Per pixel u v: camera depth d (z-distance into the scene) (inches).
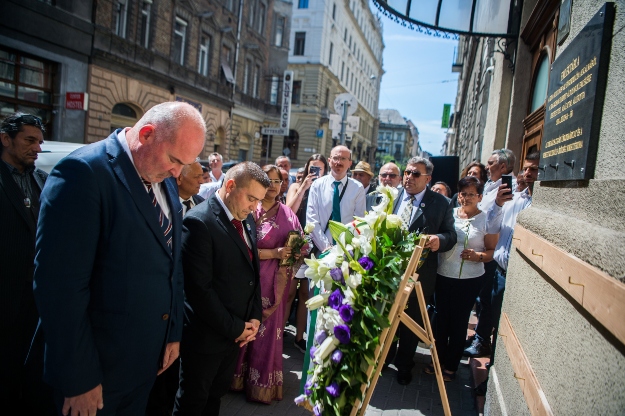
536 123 177.8
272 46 1034.1
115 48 544.4
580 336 54.6
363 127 1969.7
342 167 152.9
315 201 155.6
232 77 823.1
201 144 68.2
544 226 76.4
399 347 137.5
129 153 69.2
